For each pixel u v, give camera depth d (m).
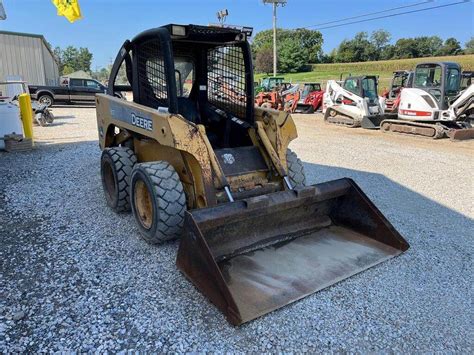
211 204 3.39
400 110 11.80
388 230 3.56
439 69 10.98
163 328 2.53
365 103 12.86
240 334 2.48
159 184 3.43
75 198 5.04
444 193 5.69
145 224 3.73
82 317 2.62
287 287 2.92
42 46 23.55
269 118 4.14
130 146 4.82
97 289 2.95
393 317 2.70
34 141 9.30
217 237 3.15
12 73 22.25
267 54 65.69
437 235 4.09
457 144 10.10
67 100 19.02
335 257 3.36
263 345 2.40
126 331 2.50
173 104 3.65
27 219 4.31
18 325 2.54
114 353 2.31
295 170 4.29
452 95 11.08
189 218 2.85
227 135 4.43
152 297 2.86
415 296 2.94
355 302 2.84
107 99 4.72
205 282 2.77
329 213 3.90
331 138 10.86
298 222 3.68
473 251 3.73
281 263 3.22
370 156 8.33
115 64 4.85
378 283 3.09
